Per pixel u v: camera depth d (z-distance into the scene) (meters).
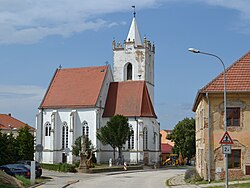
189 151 113.69
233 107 40.62
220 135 40.53
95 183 42.72
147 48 109.38
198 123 52.44
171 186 38.06
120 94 100.00
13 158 61.25
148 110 96.81
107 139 87.94
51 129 97.25
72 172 64.44
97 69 103.06
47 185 38.62
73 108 97.00
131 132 89.12
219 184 35.78
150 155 95.00
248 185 33.31
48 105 99.50
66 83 103.25
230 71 41.75
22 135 68.69
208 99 40.78
